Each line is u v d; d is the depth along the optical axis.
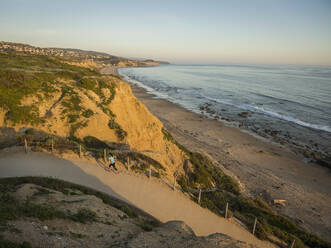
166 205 13.09
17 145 15.09
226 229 13.11
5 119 16.69
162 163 20.08
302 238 14.71
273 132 39.84
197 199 15.39
